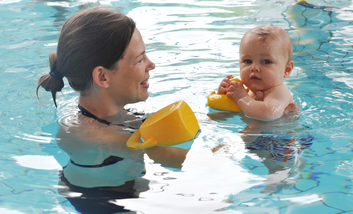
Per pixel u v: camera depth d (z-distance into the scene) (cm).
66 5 601
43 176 171
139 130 212
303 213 139
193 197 151
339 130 216
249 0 636
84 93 222
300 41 415
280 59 269
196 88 293
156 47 401
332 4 580
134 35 207
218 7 588
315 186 159
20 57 368
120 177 168
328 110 246
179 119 198
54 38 432
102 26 197
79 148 196
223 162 182
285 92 263
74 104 254
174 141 199
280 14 534
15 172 174
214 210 142
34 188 160
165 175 171
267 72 266
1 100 266
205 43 412
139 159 186
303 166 177
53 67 218
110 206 146
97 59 199
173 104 215
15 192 157
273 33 272
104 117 229
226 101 257
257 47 269
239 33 446
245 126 228
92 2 623
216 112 253
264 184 161
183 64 348
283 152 192
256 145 200
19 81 304
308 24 479
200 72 328
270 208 143
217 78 313
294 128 223
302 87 289
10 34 450
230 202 148
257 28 282
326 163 179
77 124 223
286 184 162
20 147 198
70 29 203
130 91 216
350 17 500
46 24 493
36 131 218
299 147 198
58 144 201
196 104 265
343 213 139
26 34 450
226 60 358
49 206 148
